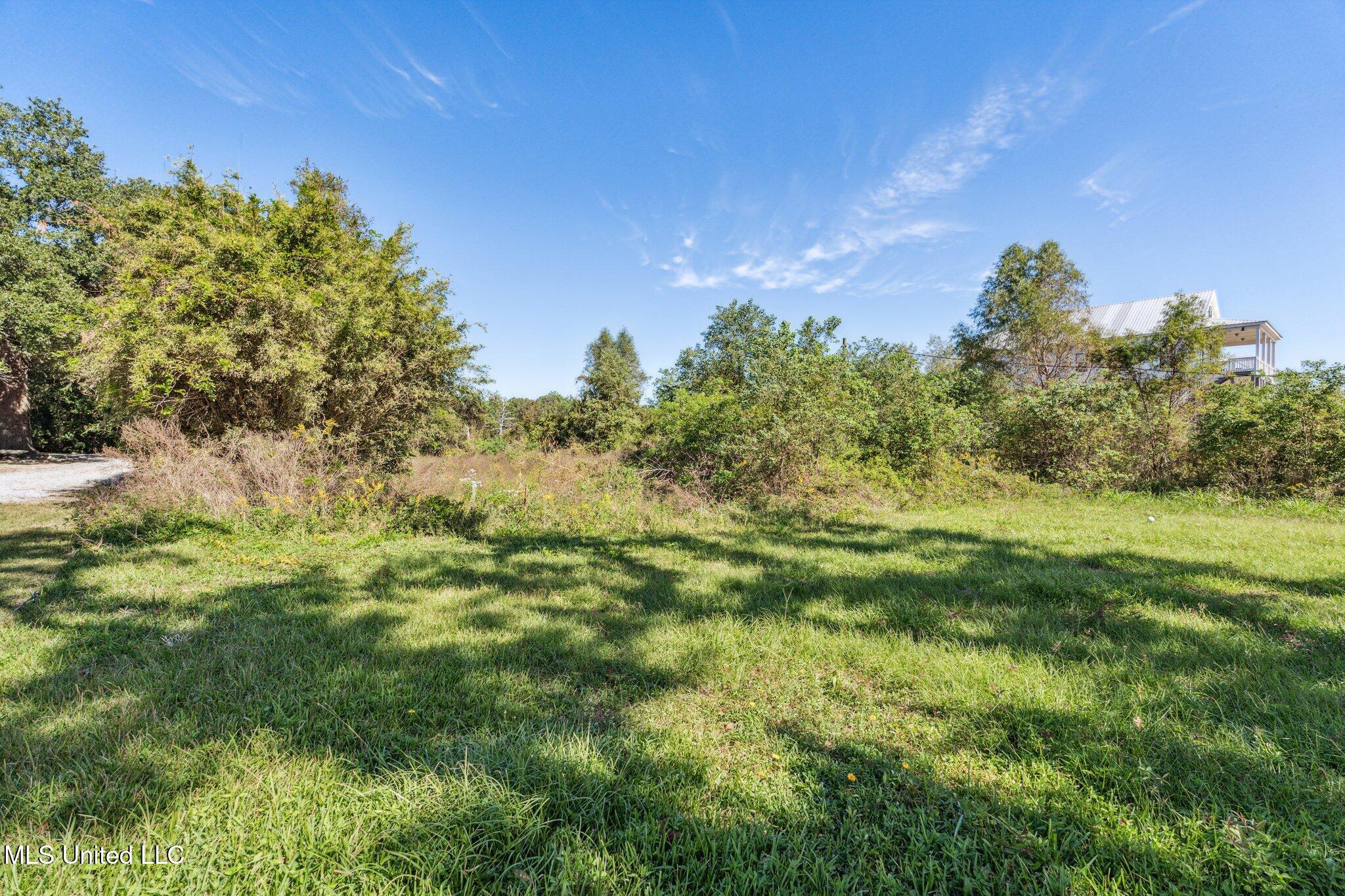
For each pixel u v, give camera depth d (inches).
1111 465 514.3
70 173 797.9
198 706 104.6
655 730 101.1
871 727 103.3
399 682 117.0
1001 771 89.2
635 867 68.7
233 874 66.1
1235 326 1078.4
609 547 269.4
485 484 383.6
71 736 92.6
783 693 116.7
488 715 103.4
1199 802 80.3
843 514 359.9
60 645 133.3
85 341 332.2
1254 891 65.6
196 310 333.1
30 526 299.6
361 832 72.2
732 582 202.1
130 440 323.6
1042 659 130.7
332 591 184.7
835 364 419.5
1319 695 108.7
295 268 373.4
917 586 194.1
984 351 1042.1
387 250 483.2
